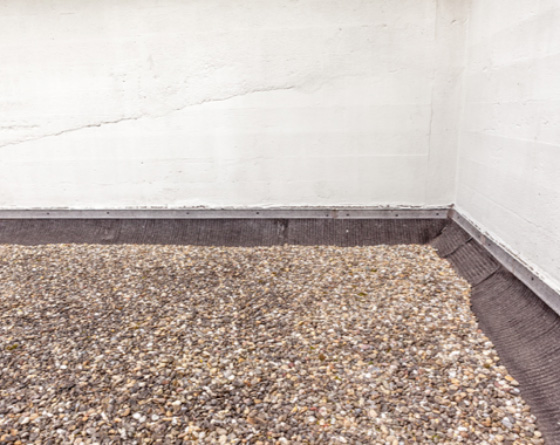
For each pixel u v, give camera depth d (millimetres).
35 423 2275
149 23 4699
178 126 4938
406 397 2389
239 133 4871
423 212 4828
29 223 5359
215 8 4574
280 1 4480
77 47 4852
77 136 5109
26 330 3162
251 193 5035
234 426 2240
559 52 2604
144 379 2600
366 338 2939
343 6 4422
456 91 4500
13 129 5160
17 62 4961
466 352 2730
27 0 4770
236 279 3938
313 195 4965
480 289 3426
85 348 2930
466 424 2178
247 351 2865
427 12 4348
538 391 2305
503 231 3461
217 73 4738
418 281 3705
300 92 4688
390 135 4695
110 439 2166
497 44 3559
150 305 3506
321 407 2352
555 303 2646
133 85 4887
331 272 3984
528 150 3027
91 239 5148
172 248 4809
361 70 4559
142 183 5160
